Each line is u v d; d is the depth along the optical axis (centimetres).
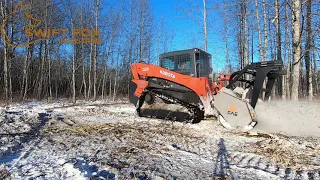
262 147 495
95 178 328
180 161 413
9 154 439
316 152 459
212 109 696
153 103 827
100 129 671
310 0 881
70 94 2919
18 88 2800
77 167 371
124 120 827
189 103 740
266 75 632
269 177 346
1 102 1669
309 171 368
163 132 636
